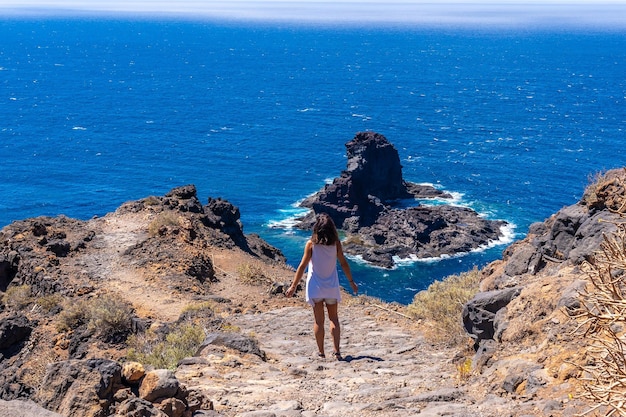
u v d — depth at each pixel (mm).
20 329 18438
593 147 183625
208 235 30297
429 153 173750
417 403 8195
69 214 128000
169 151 180500
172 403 6520
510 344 9836
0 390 16203
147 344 16953
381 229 103625
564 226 14023
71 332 18422
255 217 119062
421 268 92500
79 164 163750
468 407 7742
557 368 8094
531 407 7262
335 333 12164
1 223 120688
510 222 113500
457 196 129375
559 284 10469
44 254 24531
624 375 5289
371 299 22516
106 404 6242
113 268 24469
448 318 15297
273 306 22172
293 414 7512
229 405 8062
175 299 21844
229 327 16609
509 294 11406
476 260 95125
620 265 6238
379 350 13570
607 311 6090
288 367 11391
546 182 143125
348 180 111812
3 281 23531
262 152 179875
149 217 30375
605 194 13359
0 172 153125
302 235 108250
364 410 7918
